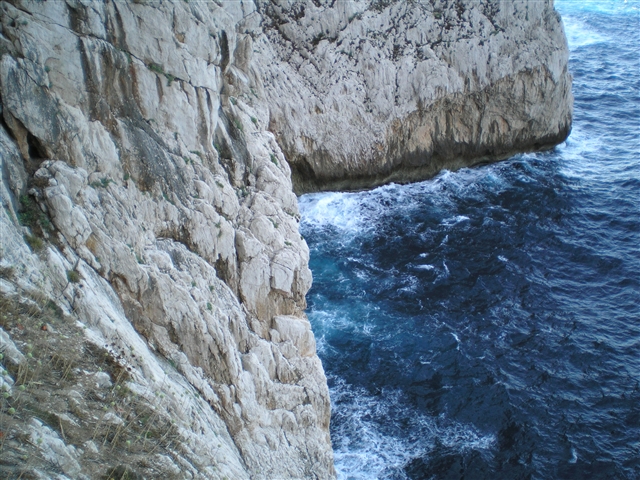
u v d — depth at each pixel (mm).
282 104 41844
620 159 50219
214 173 21781
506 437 28406
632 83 63094
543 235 41312
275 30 41875
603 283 37344
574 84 62844
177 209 20047
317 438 22562
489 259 39188
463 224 42500
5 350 14484
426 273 38062
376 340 33406
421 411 29578
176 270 19375
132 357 16984
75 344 15844
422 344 33125
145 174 19406
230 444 19219
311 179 45125
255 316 22078
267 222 22250
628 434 28562
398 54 44812
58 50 17578
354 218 43188
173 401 17203
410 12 44781
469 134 48344
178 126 20641
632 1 89125
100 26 18328
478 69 46531
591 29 78438
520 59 47438
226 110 23203
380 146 45344
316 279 37688
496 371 31500
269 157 24484
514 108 48531
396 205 44719
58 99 17672
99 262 17719
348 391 30531
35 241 16438
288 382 22234
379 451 27734
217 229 20828
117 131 18938
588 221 42688
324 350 32812
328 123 43562
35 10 17234
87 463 13875
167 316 18781
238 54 25359
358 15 43219
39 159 17578
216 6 21781
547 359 32250
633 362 32125
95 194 18078
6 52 16922
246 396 20250
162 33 19531
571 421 29094
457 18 45875
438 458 27469
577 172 48594
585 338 33469
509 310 35312
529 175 48125
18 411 13648
